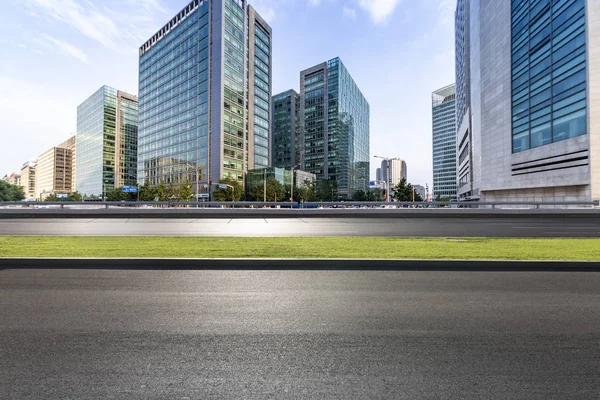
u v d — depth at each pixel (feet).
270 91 376.27
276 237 38.55
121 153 453.17
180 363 10.05
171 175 339.98
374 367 9.83
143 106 391.65
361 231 49.14
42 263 23.65
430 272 22.09
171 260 23.89
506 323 13.26
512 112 127.75
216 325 13.07
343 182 410.52
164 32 366.22
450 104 564.71
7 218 76.89
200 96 304.91
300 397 8.31
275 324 13.19
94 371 9.53
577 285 18.90
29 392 8.46
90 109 470.80
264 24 366.43
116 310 14.73
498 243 33.22
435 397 8.33
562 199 104.47
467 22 227.61
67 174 576.61
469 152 216.74
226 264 23.82
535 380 9.10
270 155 371.97
